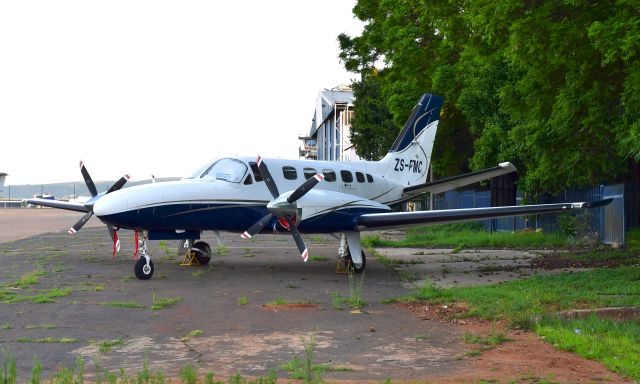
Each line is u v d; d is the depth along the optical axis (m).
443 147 36.09
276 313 10.87
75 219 53.78
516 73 26.28
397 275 16.28
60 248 23.62
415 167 21.83
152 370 7.26
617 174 23.44
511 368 7.37
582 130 15.91
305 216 15.74
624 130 14.76
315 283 14.62
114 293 12.81
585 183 23.30
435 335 9.16
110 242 26.62
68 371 6.78
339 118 70.50
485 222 33.66
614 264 17.55
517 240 25.33
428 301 11.80
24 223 46.03
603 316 10.25
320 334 9.25
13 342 8.55
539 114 16.31
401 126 32.97
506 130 26.52
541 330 9.16
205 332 9.35
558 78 15.67
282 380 6.87
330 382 6.77
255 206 16.48
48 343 8.52
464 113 29.02
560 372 7.19
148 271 14.94
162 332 9.32
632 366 7.26
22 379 6.75
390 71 35.00
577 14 14.41
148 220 15.17
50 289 13.27
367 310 11.18
